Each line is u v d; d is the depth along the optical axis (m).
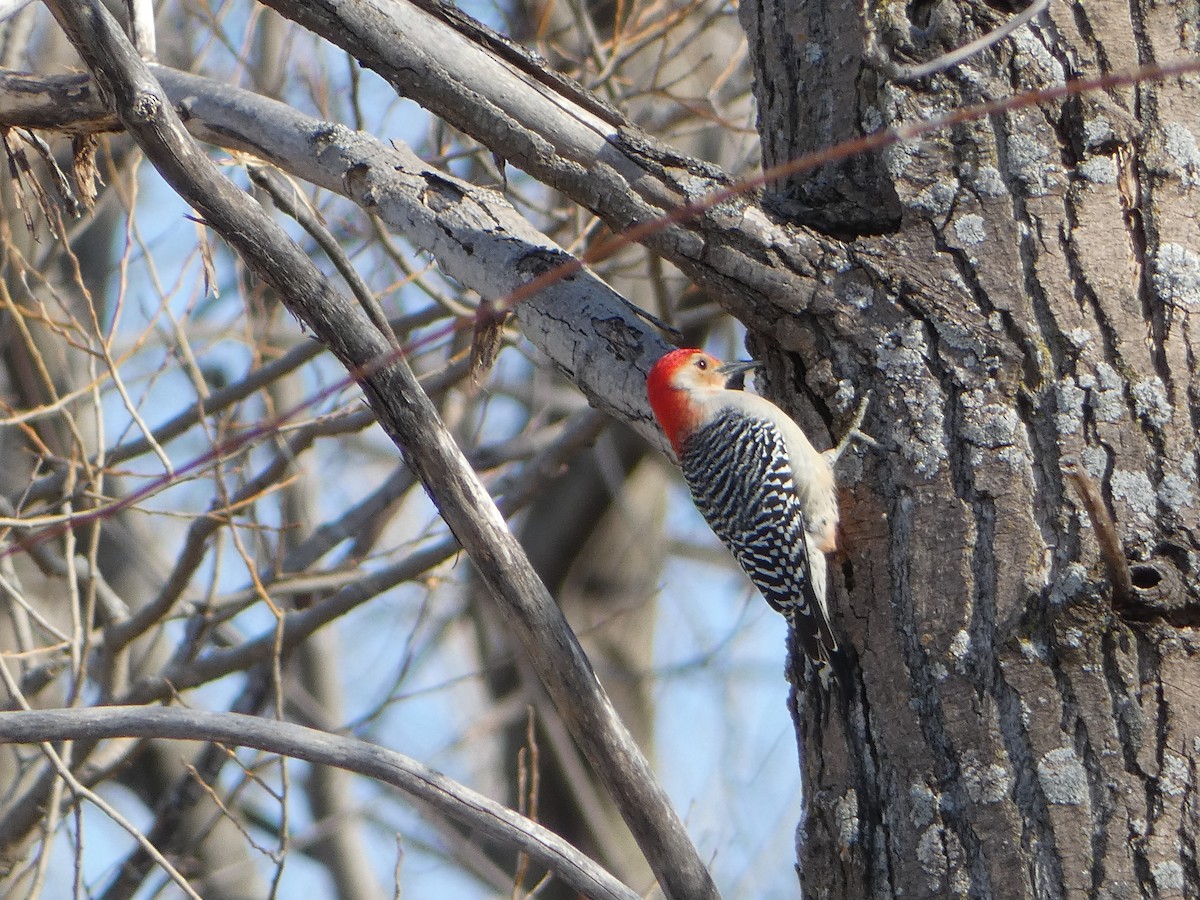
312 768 20.23
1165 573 7.32
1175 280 7.83
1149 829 7.02
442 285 17.05
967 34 8.33
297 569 15.99
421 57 8.55
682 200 8.37
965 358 7.95
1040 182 8.07
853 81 8.74
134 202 13.99
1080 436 7.64
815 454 8.52
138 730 7.77
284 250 7.44
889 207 8.46
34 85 10.02
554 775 19.28
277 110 9.92
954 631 7.61
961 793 7.41
